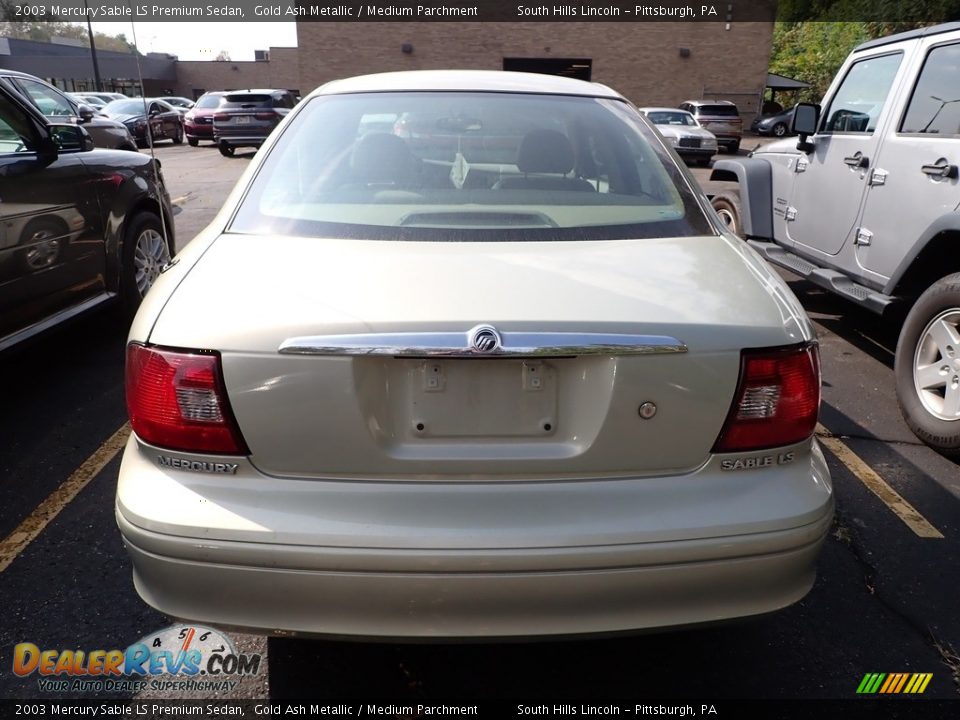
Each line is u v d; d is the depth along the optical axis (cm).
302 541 162
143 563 169
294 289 174
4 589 250
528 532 163
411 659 225
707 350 167
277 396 163
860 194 443
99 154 450
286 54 5056
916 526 297
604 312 168
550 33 2639
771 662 226
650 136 264
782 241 552
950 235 357
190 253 202
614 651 230
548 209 219
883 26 1838
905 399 372
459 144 242
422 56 2639
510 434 169
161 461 171
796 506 172
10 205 355
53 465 330
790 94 3622
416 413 168
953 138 369
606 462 169
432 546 161
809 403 178
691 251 204
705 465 173
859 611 249
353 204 217
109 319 502
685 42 2662
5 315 360
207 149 2102
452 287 173
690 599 170
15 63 3488
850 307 586
